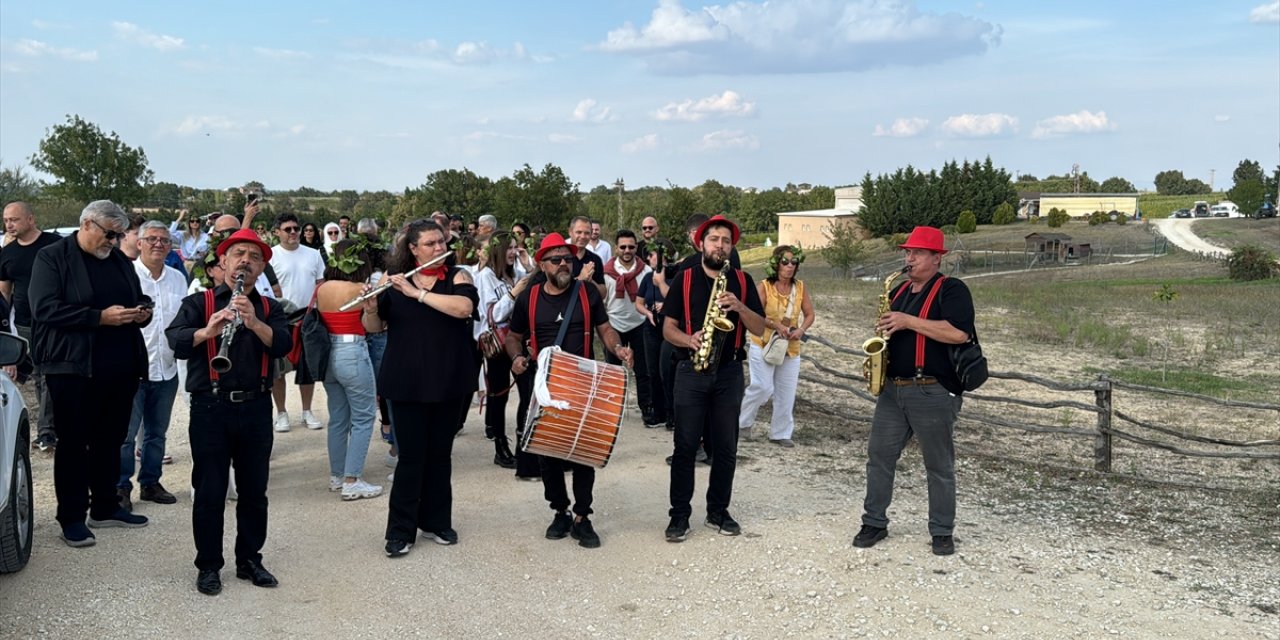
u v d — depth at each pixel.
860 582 5.86
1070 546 6.50
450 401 6.37
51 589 5.67
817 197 122.44
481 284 8.56
